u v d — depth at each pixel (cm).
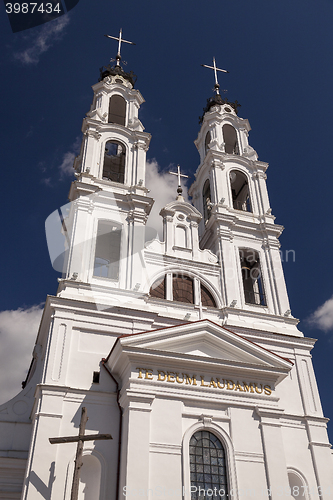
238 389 2188
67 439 1755
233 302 2756
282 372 2262
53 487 1895
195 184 3759
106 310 2452
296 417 2416
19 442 2175
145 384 2070
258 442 2094
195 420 2088
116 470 2005
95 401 2147
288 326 2802
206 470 1997
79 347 2311
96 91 3684
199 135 4006
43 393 2098
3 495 2039
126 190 3077
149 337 2152
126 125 3522
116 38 4206
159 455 1941
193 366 2170
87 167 3084
